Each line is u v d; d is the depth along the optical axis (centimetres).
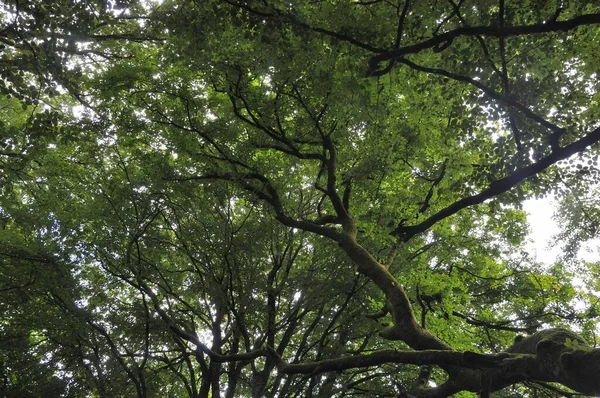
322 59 750
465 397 1002
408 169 1103
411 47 634
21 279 1086
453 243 1300
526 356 407
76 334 1017
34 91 823
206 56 877
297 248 1219
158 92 1061
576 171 805
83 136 1050
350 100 820
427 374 635
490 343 1274
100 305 1096
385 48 664
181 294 1214
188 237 1049
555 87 735
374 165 934
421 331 566
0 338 1066
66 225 1119
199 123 1054
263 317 1027
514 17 668
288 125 1071
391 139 934
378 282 653
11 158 973
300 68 734
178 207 1095
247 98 983
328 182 879
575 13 663
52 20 768
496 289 1408
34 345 1166
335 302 1049
